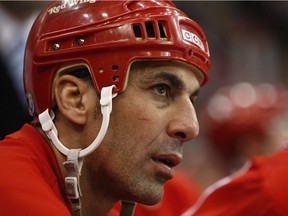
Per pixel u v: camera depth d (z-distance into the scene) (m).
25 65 2.08
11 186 1.75
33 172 1.83
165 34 1.94
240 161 4.01
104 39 1.91
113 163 1.92
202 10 7.51
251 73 7.81
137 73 1.92
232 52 7.64
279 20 8.32
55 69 1.96
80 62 1.93
